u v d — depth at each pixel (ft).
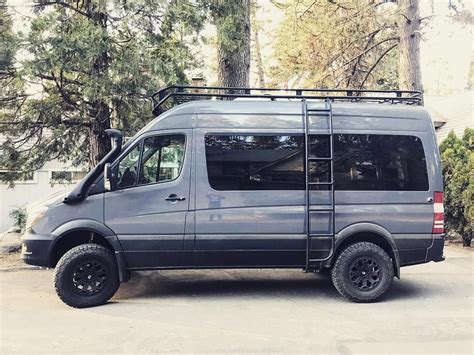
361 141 21.02
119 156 20.29
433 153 21.25
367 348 15.10
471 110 64.23
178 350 14.90
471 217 32.76
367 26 43.68
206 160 20.40
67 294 19.58
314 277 25.71
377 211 20.70
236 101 21.20
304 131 20.85
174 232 20.12
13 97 29.12
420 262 20.99
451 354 14.67
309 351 14.82
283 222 20.40
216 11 28.76
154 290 22.85
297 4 45.83
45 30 24.88
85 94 25.86
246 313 18.90
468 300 21.15
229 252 20.39
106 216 19.97
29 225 20.17
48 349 15.05
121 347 15.19
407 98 22.07
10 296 21.66
